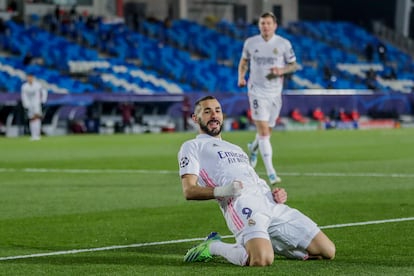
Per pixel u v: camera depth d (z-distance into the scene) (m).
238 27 83.19
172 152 41.31
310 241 14.31
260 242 13.79
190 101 62.56
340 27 88.31
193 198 14.41
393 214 20.38
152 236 17.59
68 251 15.94
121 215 20.66
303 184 27.36
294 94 66.31
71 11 75.06
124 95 60.78
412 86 80.88
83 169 32.75
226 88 72.06
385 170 31.88
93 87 66.50
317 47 83.31
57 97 59.25
